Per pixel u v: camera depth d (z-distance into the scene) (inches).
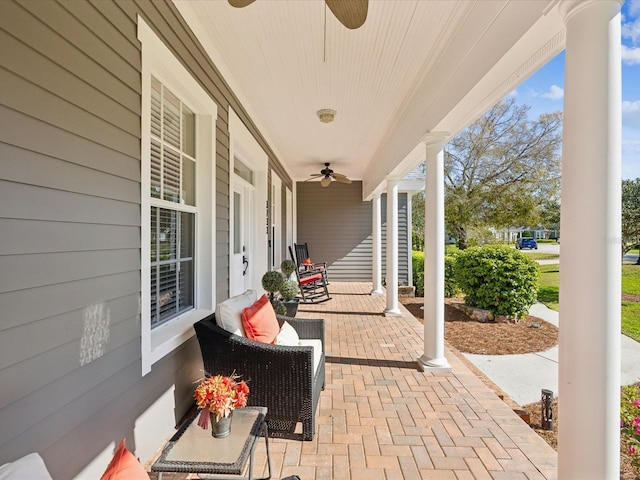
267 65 123.1
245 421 68.6
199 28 100.5
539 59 74.9
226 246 129.5
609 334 52.5
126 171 68.2
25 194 46.2
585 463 53.2
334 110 165.9
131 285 70.0
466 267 267.6
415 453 82.2
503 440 87.6
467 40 92.1
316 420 96.4
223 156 125.3
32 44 47.1
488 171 455.8
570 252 55.2
